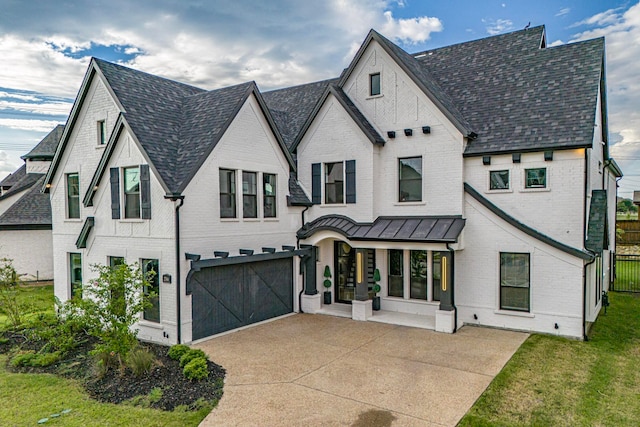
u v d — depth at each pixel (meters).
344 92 16.61
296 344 12.08
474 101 15.49
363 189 15.66
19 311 14.63
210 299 12.96
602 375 9.47
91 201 14.23
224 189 13.64
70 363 10.82
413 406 8.02
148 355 10.09
